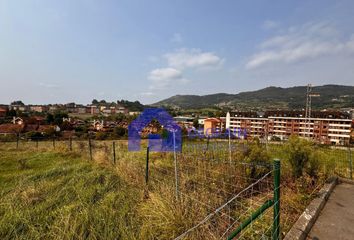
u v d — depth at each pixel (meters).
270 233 2.79
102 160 7.43
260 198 3.97
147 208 3.54
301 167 4.95
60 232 2.84
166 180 4.59
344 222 3.05
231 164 5.14
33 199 3.93
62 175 5.61
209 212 3.28
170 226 2.97
